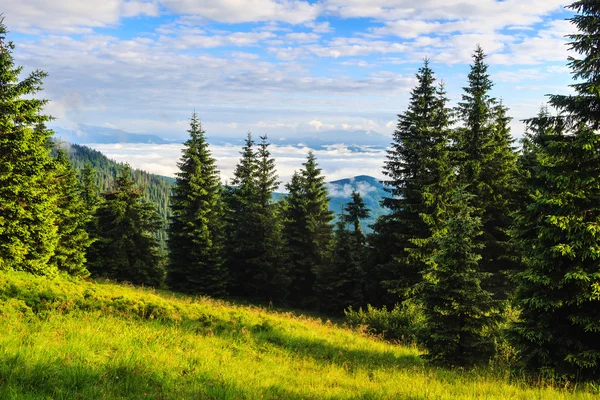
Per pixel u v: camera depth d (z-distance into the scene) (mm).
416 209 26094
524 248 12008
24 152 20406
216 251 36750
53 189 24797
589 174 10344
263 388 7773
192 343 11078
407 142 26422
